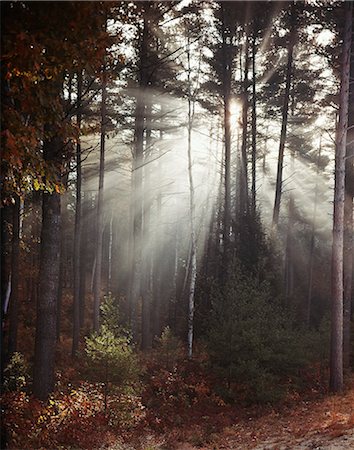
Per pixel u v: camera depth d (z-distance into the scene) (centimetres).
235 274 1683
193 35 2342
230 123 2667
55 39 626
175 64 2234
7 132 580
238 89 2728
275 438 1098
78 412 1091
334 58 1956
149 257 2958
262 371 1488
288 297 2156
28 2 608
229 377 1512
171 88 2258
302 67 2603
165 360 1708
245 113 2691
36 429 920
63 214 3050
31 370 1382
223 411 1425
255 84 2702
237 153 3334
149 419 1266
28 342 2228
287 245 3362
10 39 591
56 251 1098
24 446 848
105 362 1216
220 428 1277
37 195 1778
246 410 1435
